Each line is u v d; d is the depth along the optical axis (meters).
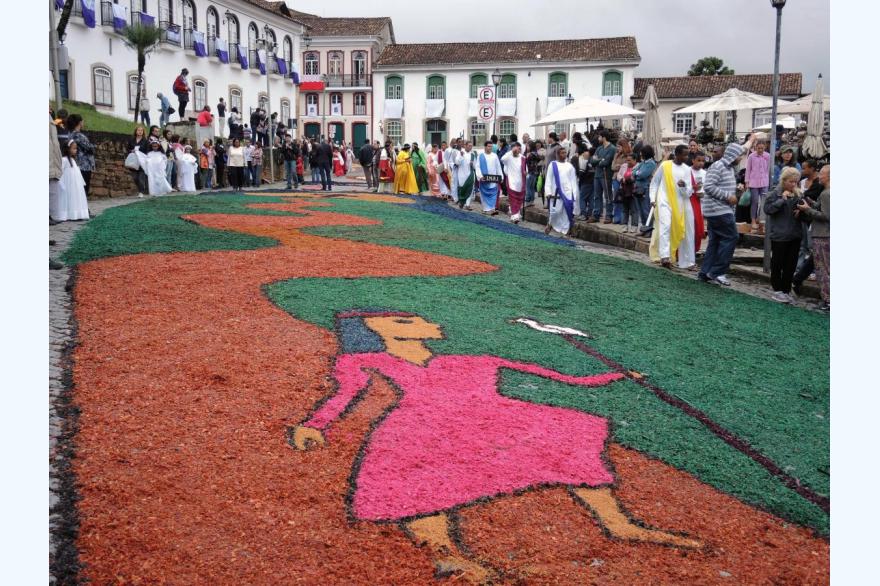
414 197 24.53
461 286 9.27
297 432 4.77
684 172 12.63
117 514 3.74
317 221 14.77
